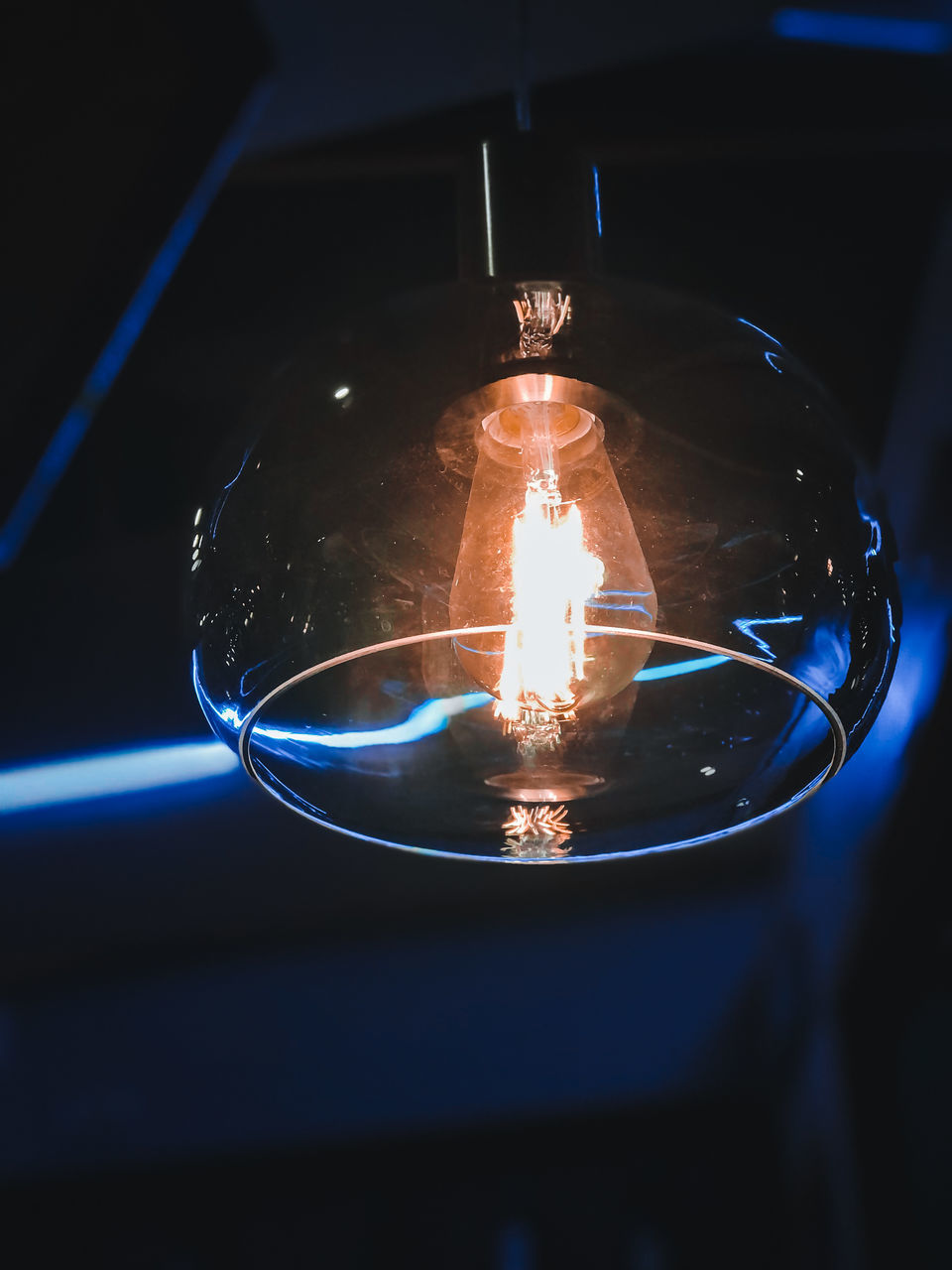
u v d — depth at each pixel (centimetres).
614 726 96
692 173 209
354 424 86
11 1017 416
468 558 83
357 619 83
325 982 417
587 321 87
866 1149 327
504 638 86
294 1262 432
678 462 84
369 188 210
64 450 173
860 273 225
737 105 206
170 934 395
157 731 297
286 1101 430
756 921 405
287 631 84
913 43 190
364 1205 438
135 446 254
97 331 156
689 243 221
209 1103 430
